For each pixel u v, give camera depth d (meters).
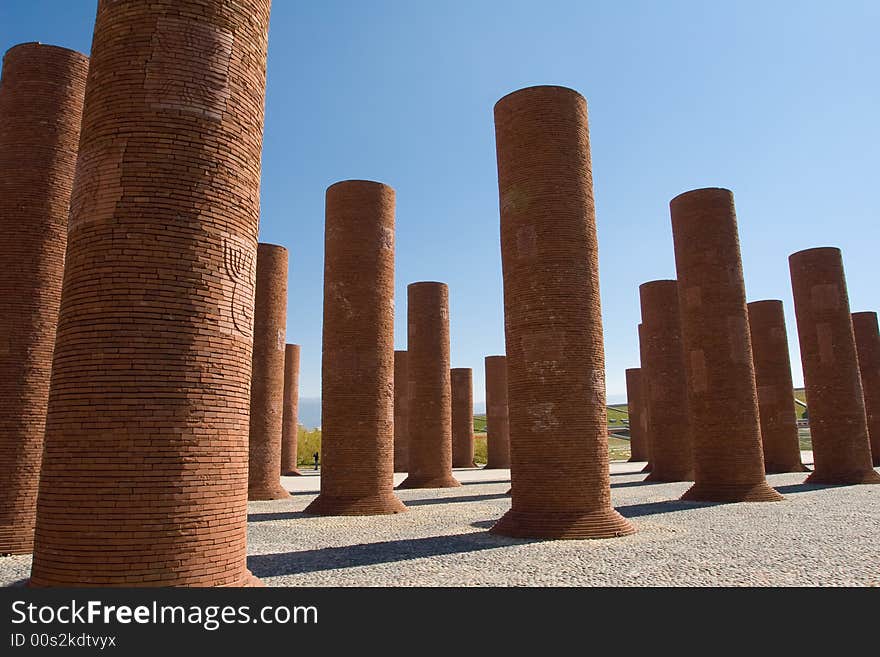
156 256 7.65
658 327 31.05
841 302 28.62
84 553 7.00
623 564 10.65
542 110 15.21
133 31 8.34
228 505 7.71
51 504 7.32
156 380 7.36
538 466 13.98
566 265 14.52
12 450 12.37
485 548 12.41
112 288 7.52
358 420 19.14
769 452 34.00
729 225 22.22
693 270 22.22
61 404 7.52
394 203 21.11
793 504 19.58
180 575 7.11
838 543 12.55
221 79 8.51
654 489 25.77
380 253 20.17
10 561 11.36
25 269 13.05
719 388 21.27
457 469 42.41
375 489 18.95
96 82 8.41
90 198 7.96
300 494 25.64
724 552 11.68
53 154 13.73
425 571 10.30
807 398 28.84
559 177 14.90
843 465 27.30
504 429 43.62
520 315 14.69
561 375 14.09
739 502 20.12
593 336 14.52
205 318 7.80
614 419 106.19
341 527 15.98
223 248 8.15
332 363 19.55
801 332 29.34
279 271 25.33
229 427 7.86
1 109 13.84
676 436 30.11
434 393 29.53
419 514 18.59
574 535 13.25
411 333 30.44
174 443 7.32
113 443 7.17
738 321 21.64
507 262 15.26
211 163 8.20
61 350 7.73
